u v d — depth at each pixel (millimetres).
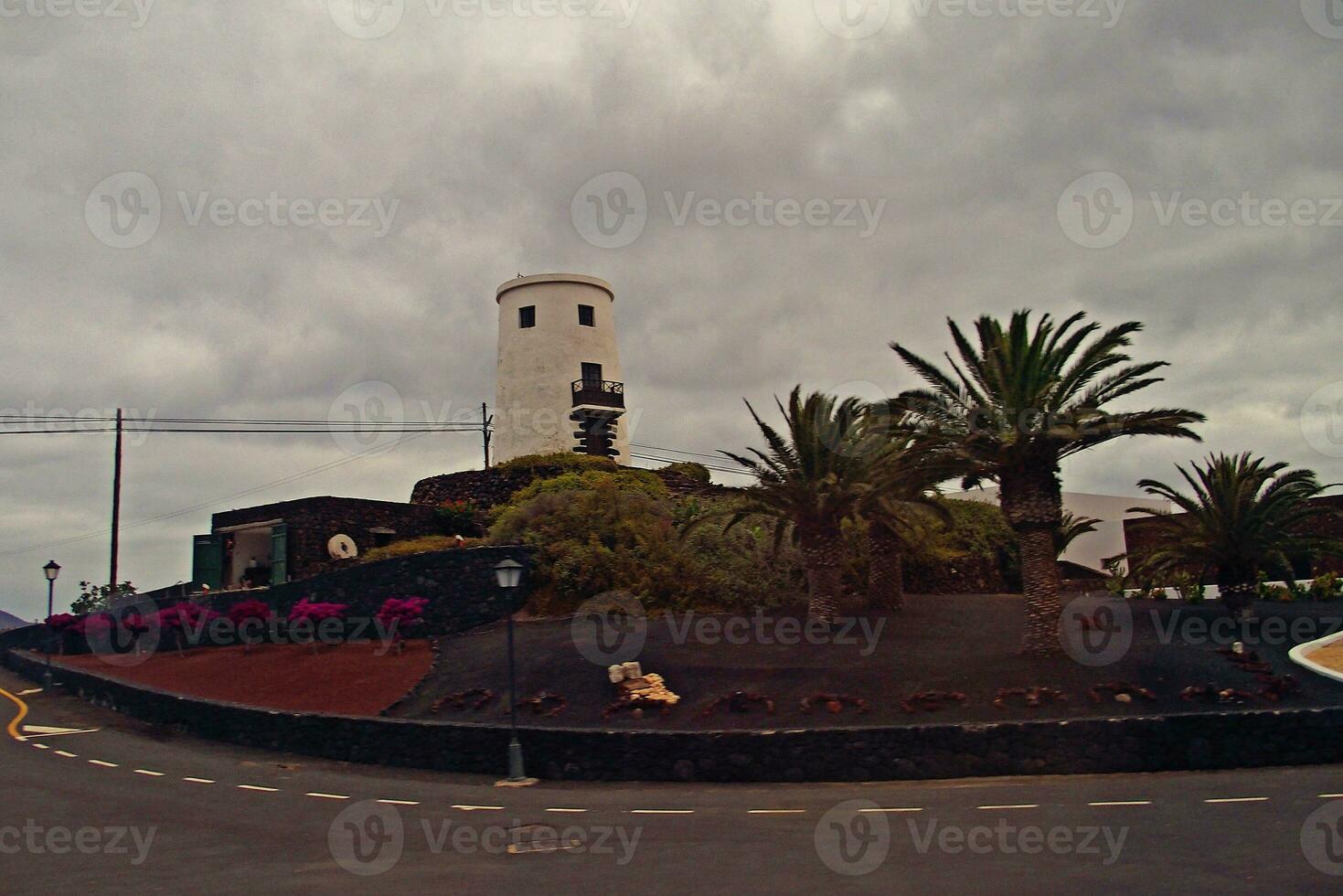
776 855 12016
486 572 29359
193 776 19094
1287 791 15188
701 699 21344
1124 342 22219
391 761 20328
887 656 23109
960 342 23109
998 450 22406
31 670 33688
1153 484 27781
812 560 25844
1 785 17891
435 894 10492
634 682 21938
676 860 11875
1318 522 36750
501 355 47094
